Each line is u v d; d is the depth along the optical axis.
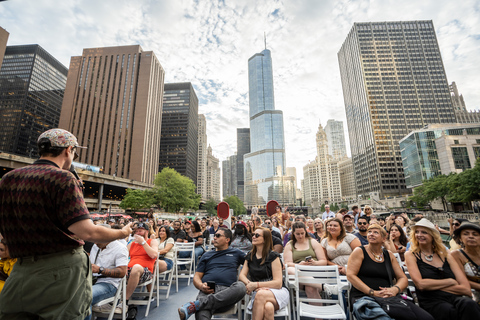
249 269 4.43
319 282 4.17
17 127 123.06
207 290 4.01
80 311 1.98
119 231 2.10
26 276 1.76
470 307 3.20
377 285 3.78
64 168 2.21
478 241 3.96
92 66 115.88
